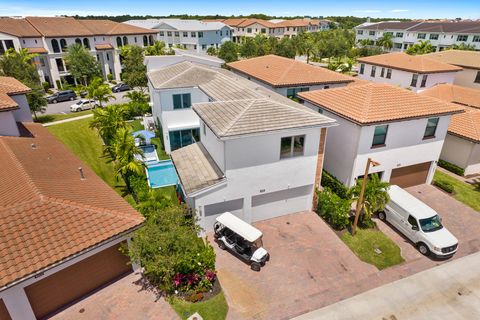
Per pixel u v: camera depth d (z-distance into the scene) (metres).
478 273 16.22
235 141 16.58
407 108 21.31
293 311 13.98
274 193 19.58
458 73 46.66
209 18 170.00
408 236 18.42
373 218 20.56
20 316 12.54
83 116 39.50
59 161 19.50
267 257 16.45
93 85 40.84
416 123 21.47
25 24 56.06
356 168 21.28
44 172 16.80
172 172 26.64
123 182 24.77
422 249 17.52
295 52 74.50
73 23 61.88
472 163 26.16
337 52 84.88
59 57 56.25
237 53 71.25
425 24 90.06
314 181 20.03
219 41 91.88
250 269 16.23
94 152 29.64
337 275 15.95
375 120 19.61
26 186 14.72
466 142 25.67
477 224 19.98
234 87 24.80
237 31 119.62
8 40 52.22
